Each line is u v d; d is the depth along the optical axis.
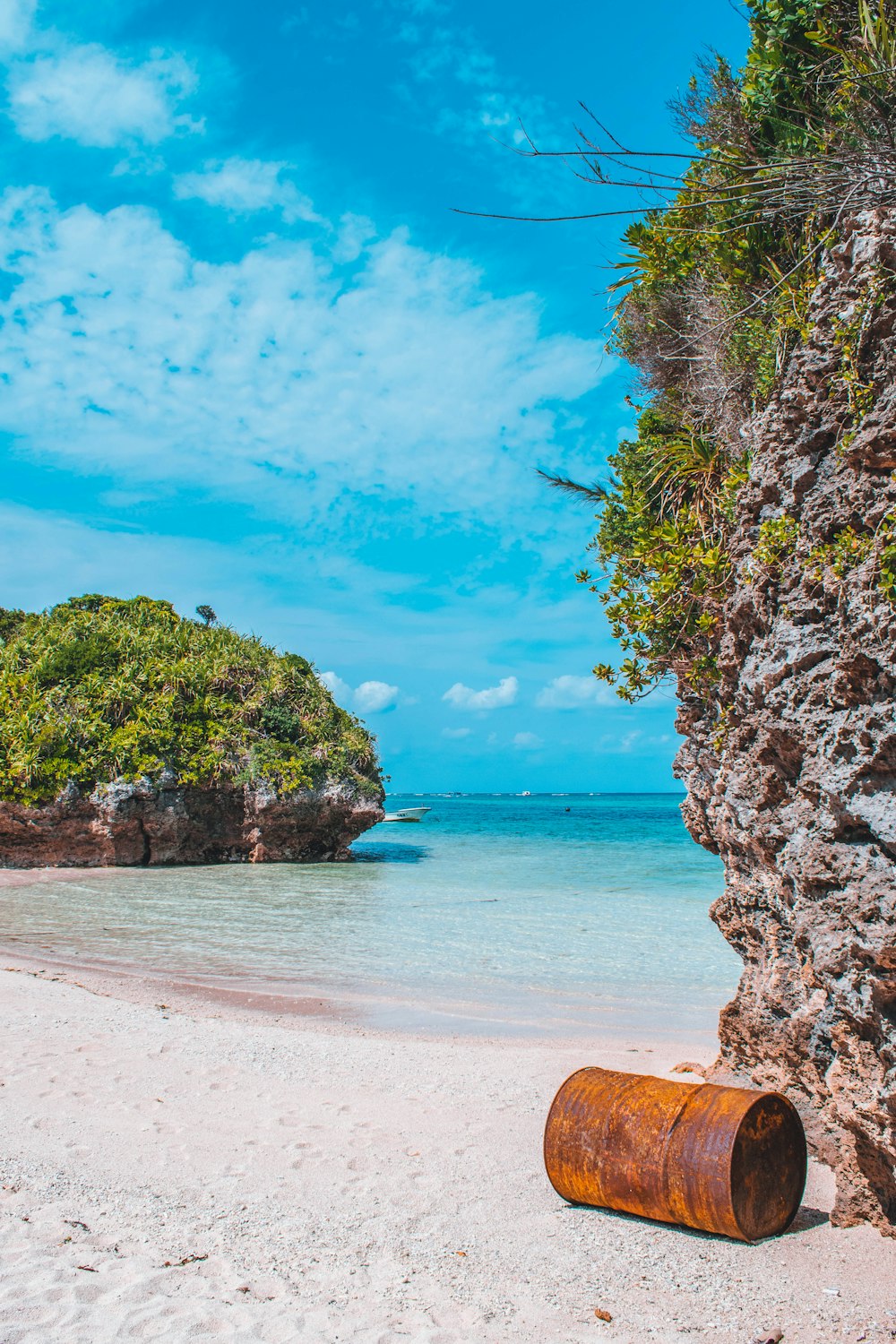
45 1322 3.96
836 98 5.89
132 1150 6.18
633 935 16.95
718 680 7.49
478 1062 8.69
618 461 9.05
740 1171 4.79
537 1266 4.64
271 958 14.84
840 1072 4.97
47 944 16.11
